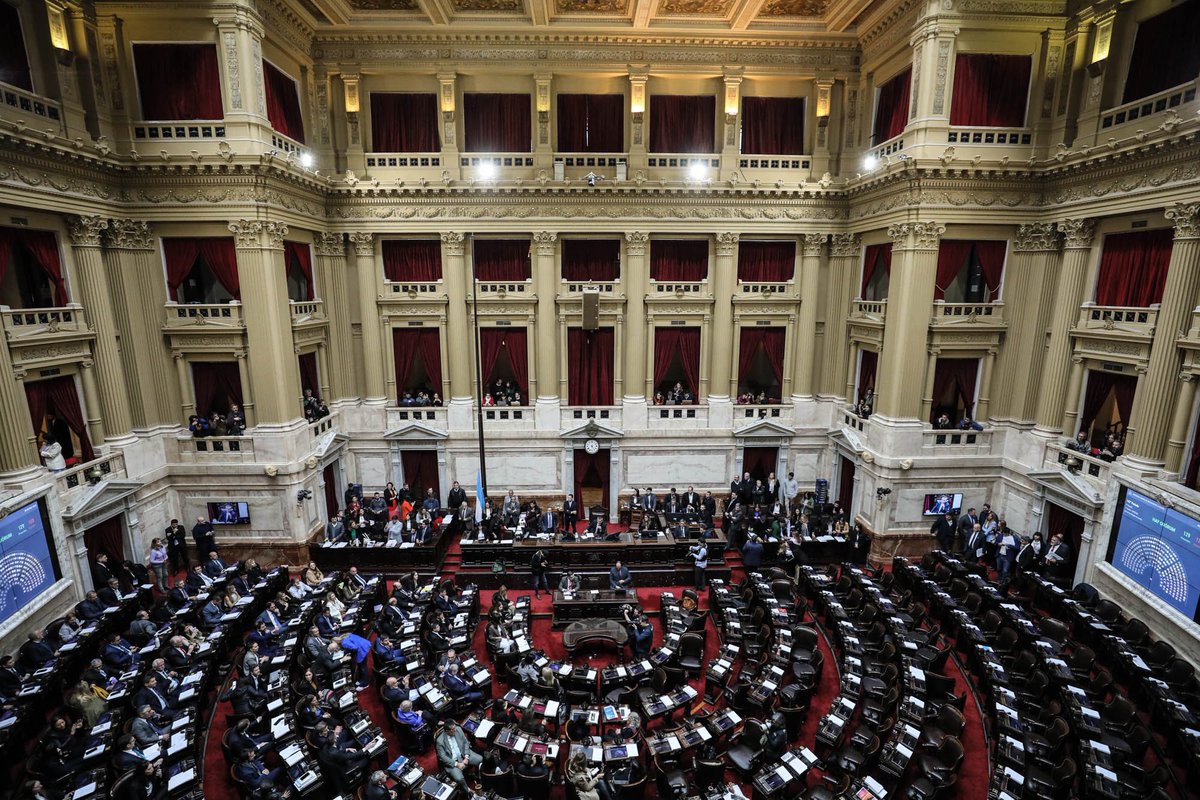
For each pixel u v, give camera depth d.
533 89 22.16
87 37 16.70
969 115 18.58
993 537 18.78
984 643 14.30
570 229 22.55
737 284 23.38
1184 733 11.41
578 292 23.22
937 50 17.92
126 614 15.69
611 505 24.22
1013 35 18.16
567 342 23.67
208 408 19.67
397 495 22.75
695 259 23.47
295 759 11.17
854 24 21.25
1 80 14.95
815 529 20.80
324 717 12.03
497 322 23.39
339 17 20.27
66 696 12.97
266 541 19.67
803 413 24.09
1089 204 17.25
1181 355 15.02
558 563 19.61
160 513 19.05
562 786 11.68
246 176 17.64
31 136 14.38
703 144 22.89
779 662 13.98
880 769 10.81
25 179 14.70
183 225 18.16
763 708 12.66
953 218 18.69
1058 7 17.81
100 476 16.89
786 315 23.64
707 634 16.72
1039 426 19.12
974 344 19.67
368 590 17.50
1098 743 11.00
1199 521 13.71
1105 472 16.61
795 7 20.41
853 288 23.05
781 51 21.97
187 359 19.09
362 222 22.30
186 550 19.06
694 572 19.33
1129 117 16.50
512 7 20.09
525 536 20.39
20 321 15.12
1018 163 18.22
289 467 19.25
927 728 11.77
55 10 15.78
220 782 11.76
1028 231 19.03
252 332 18.53
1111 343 16.88
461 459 23.84
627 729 11.73
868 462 20.89
